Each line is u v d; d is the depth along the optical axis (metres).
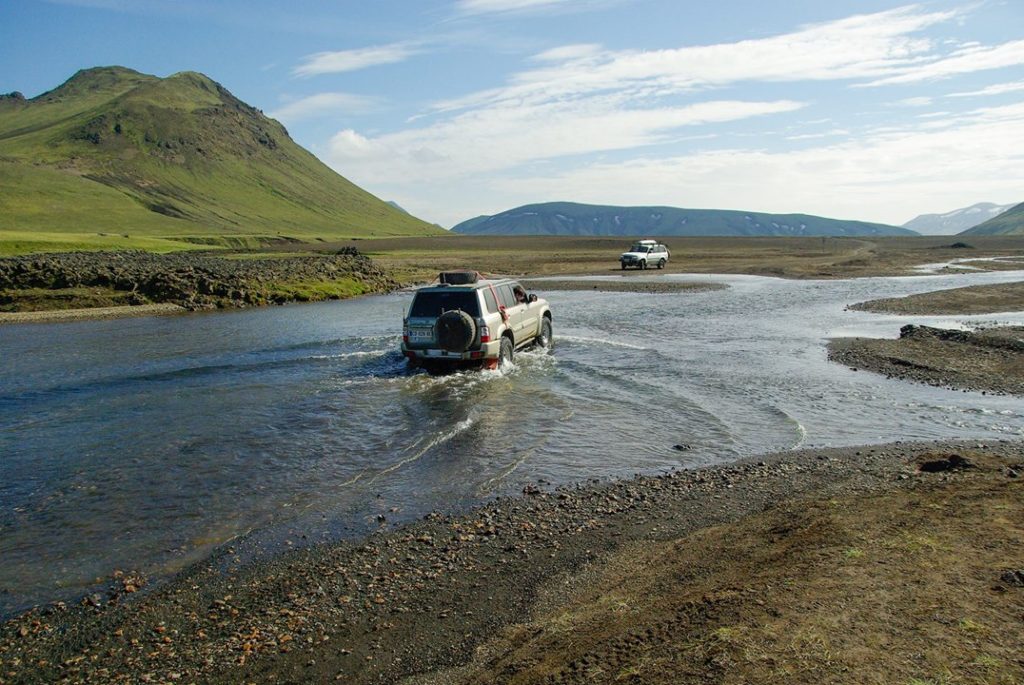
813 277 45.44
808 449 9.66
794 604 4.40
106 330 25.20
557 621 5.06
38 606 5.86
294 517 7.65
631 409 12.01
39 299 32.56
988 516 5.75
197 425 11.49
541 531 7.11
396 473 9.04
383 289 44.91
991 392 12.67
